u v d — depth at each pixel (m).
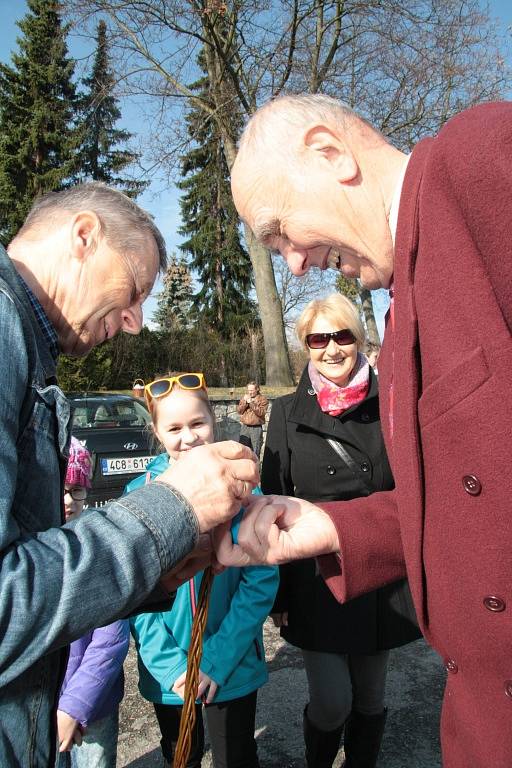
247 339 26.61
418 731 2.61
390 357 1.26
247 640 1.85
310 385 2.35
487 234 0.91
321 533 1.38
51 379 1.10
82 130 20.78
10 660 0.84
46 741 1.04
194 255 31.20
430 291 0.98
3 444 0.89
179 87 13.90
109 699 1.84
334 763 2.45
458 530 1.00
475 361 0.92
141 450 5.93
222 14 12.25
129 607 0.92
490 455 0.92
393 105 13.34
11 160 21.50
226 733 1.89
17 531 0.88
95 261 1.15
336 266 1.33
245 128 1.29
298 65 13.23
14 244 1.19
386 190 1.17
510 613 0.97
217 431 2.11
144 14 12.52
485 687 1.05
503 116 0.94
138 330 1.32
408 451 1.05
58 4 12.79
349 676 2.10
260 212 1.25
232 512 1.06
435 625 1.13
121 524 0.94
